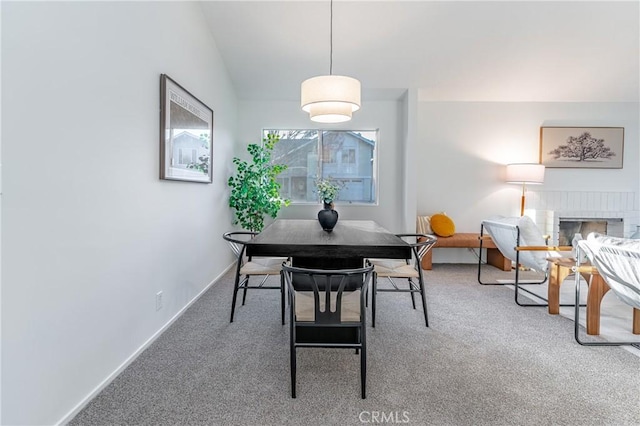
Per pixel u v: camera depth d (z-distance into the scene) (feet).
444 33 11.85
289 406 5.46
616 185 16.48
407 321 8.99
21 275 4.29
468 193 16.44
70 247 5.11
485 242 14.52
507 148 16.30
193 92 10.13
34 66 4.42
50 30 4.66
